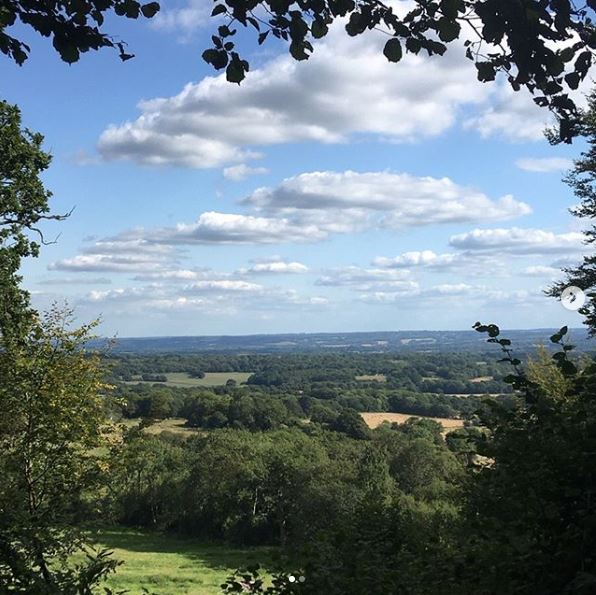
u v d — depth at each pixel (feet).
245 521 166.71
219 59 11.03
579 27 9.64
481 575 11.59
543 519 11.07
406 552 14.78
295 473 159.12
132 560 133.59
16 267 69.41
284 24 10.82
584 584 9.45
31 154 72.28
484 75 10.82
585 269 57.67
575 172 62.39
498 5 9.54
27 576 19.25
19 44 11.26
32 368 38.06
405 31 10.64
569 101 10.55
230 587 14.42
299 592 13.64
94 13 10.75
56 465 36.60
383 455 156.66
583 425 11.46
